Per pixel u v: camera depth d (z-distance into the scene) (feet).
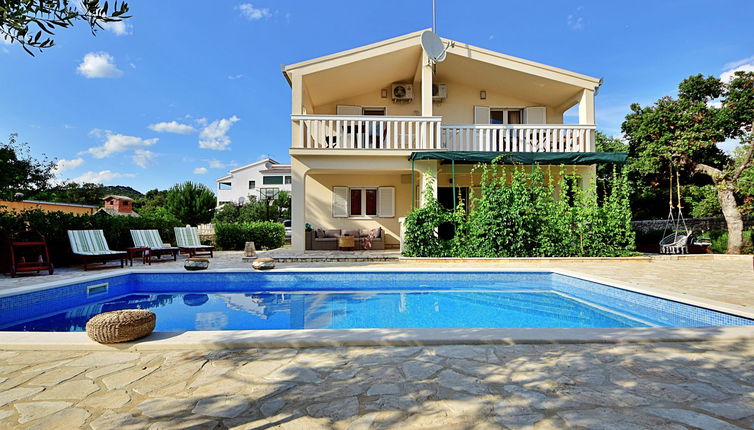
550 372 7.96
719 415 6.16
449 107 42.22
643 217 48.78
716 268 24.54
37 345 9.36
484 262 27.30
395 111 42.19
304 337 9.86
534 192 29.50
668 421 5.97
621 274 21.56
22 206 46.06
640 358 8.75
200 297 20.59
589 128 34.86
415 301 19.54
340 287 23.16
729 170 33.96
